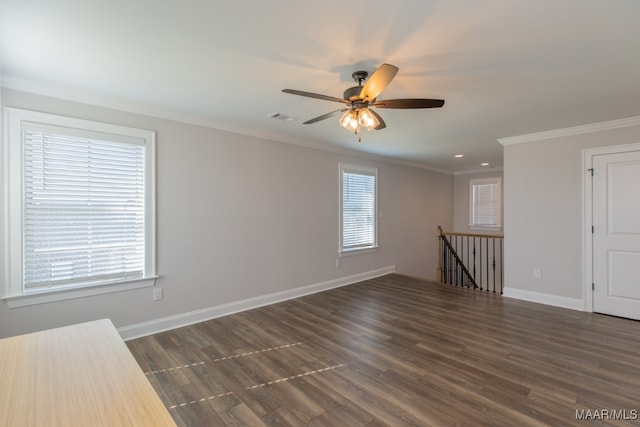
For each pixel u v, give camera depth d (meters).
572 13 1.60
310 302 4.24
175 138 3.31
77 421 0.83
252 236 3.98
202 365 2.54
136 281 3.06
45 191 2.61
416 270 6.77
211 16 1.65
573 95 2.74
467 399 2.07
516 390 2.17
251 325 3.41
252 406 2.03
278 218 4.26
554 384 2.23
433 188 7.30
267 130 3.96
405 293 4.68
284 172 4.32
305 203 4.60
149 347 2.87
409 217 6.59
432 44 1.91
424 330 3.24
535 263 4.19
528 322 3.44
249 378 2.35
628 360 2.58
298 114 3.32
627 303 3.54
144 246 3.12
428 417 1.90
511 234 4.39
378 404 2.03
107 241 2.92
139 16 1.65
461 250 7.25
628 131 3.50
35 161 2.56
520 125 3.70
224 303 3.72
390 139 4.42
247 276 3.94
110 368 1.11
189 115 3.34
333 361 2.60
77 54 2.06
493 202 7.34
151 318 3.18
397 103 2.16
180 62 2.17
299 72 2.31
